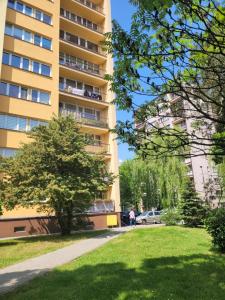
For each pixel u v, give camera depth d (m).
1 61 23.91
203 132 5.12
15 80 25.28
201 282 7.47
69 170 19.33
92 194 19.09
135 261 10.02
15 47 25.98
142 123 4.53
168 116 4.55
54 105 27.25
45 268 9.79
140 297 6.44
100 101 32.12
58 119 20.16
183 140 4.40
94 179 19.45
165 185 32.50
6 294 7.03
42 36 28.36
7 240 18.80
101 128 31.08
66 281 7.90
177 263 9.53
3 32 24.48
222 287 7.06
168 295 6.52
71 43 31.33
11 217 22.31
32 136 19.64
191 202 24.02
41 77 27.03
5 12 25.08
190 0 3.59
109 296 6.59
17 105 24.89
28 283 7.91
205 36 3.94
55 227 24.27
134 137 4.52
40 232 23.45
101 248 13.41
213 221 11.90
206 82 4.57
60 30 32.78
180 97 4.46
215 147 4.71
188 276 8.00
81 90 31.42
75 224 24.67
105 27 35.75
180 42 4.16
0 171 18.55
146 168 35.66
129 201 47.00
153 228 21.56
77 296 6.64
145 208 40.12
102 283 7.54
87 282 7.70
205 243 13.56
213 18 3.72
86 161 18.77
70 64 31.66
